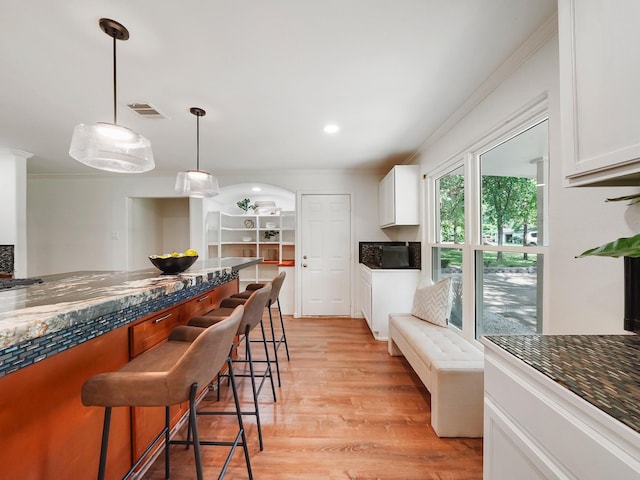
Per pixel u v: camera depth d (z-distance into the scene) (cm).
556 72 143
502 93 187
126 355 136
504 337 107
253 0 125
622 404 62
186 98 214
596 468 61
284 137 299
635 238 78
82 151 156
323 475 148
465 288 243
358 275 451
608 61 81
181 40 151
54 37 146
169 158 376
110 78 186
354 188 450
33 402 95
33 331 77
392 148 339
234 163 402
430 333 239
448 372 176
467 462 157
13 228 333
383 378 250
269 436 177
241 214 569
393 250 361
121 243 466
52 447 101
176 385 93
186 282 157
